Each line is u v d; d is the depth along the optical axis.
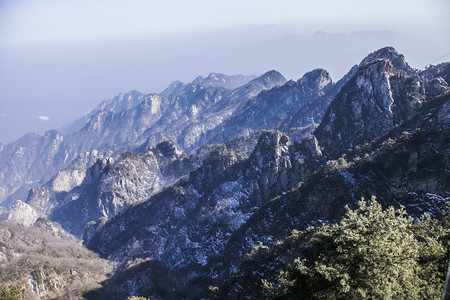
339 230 38.47
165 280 134.25
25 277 115.31
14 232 167.12
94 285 127.50
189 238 154.88
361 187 105.62
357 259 34.56
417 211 90.69
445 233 37.66
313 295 35.62
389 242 34.25
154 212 188.50
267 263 86.44
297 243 81.31
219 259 129.00
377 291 32.16
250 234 121.69
